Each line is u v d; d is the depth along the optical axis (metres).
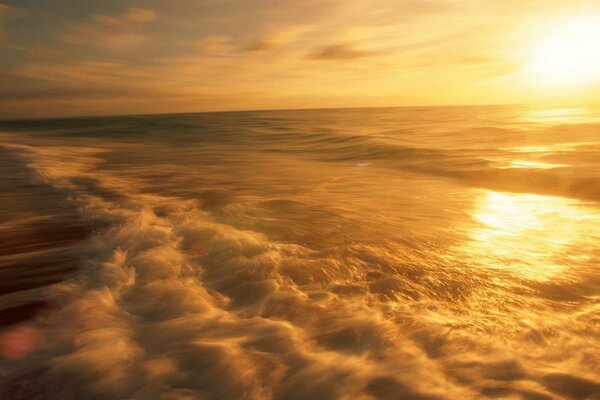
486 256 4.32
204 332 2.76
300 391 2.20
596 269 3.91
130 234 4.79
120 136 25.22
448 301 3.25
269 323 2.89
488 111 51.50
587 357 2.42
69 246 4.54
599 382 2.20
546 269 3.94
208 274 3.72
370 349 2.56
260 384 2.26
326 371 2.36
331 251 4.41
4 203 6.74
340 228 5.35
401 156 13.37
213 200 7.02
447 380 2.26
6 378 2.29
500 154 12.61
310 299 3.26
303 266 3.93
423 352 2.52
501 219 5.89
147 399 2.14
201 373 2.34
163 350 2.55
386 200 7.18
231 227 5.27
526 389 2.16
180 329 2.79
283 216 5.96
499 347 2.55
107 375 2.31
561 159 11.20
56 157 13.61
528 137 17.42
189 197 7.28
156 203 6.70
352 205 6.77
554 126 21.22
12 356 2.49
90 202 6.74
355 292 3.40
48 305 3.15
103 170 10.80
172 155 14.86
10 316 2.99
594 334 2.68
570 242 4.80
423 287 3.52
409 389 2.20
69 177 9.41
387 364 2.41
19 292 3.40
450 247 4.62
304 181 9.20
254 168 11.43
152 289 3.38
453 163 11.38
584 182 8.11
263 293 3.35
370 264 4.04
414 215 6.11
